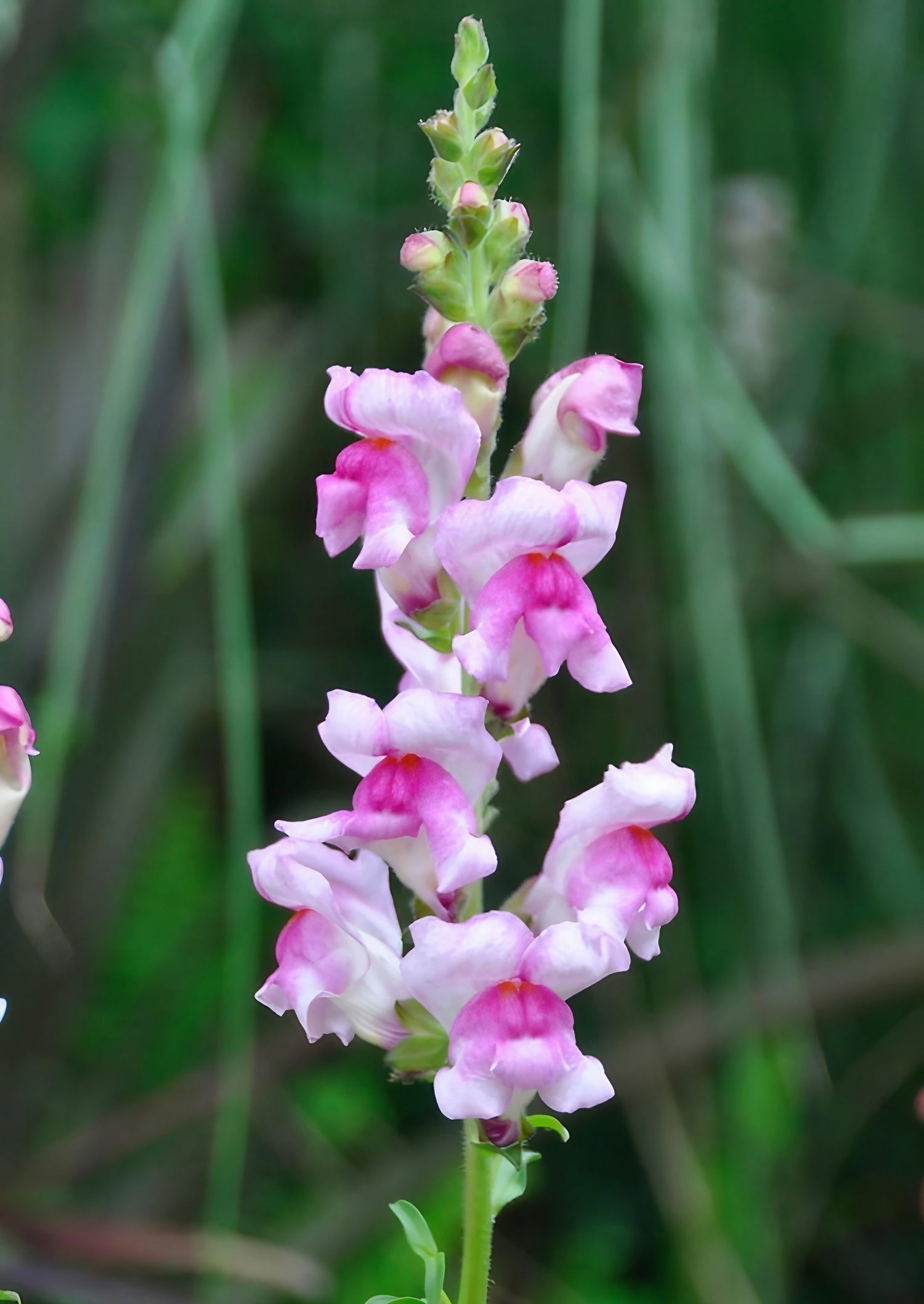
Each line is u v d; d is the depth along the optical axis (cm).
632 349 134
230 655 99
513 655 82
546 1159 176
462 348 82
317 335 161
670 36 112
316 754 197
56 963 140
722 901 143
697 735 135
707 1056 147
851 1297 171
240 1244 109
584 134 101
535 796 167
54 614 135
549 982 80
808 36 130
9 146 122
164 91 101
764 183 134
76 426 146
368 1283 143
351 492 81
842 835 155
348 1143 168
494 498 80
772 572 138
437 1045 82
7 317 151
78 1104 161
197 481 152
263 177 147
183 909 169
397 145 142
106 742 140
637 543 145
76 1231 109
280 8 134
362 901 82
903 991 140
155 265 101
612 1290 156
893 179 136
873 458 143
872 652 148
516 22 137
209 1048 165
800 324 138
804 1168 158
